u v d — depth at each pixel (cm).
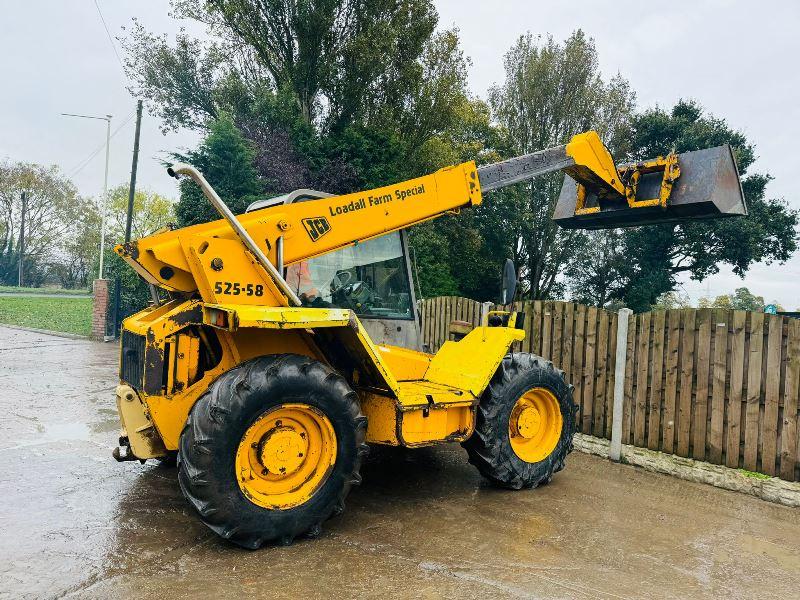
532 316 662
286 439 309
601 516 381
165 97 1917
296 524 309
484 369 404
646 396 532
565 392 455
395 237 442
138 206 4397
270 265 336
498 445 414
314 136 1606
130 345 381
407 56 1795
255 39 1669
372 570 284
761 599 273
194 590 257
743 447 460
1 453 474
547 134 2103
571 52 2064
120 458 377
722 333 475
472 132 2317
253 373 299
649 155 2442
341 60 1692
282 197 412
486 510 383
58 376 876
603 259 2312
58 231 5234
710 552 328
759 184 2412
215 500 286
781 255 2445
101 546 302
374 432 373
